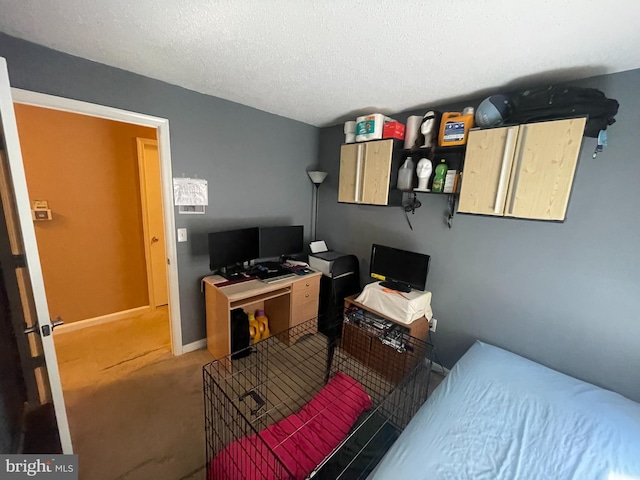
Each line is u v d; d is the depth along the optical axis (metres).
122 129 2.75
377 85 1.90
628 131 1.49
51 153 2.41
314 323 2.79
